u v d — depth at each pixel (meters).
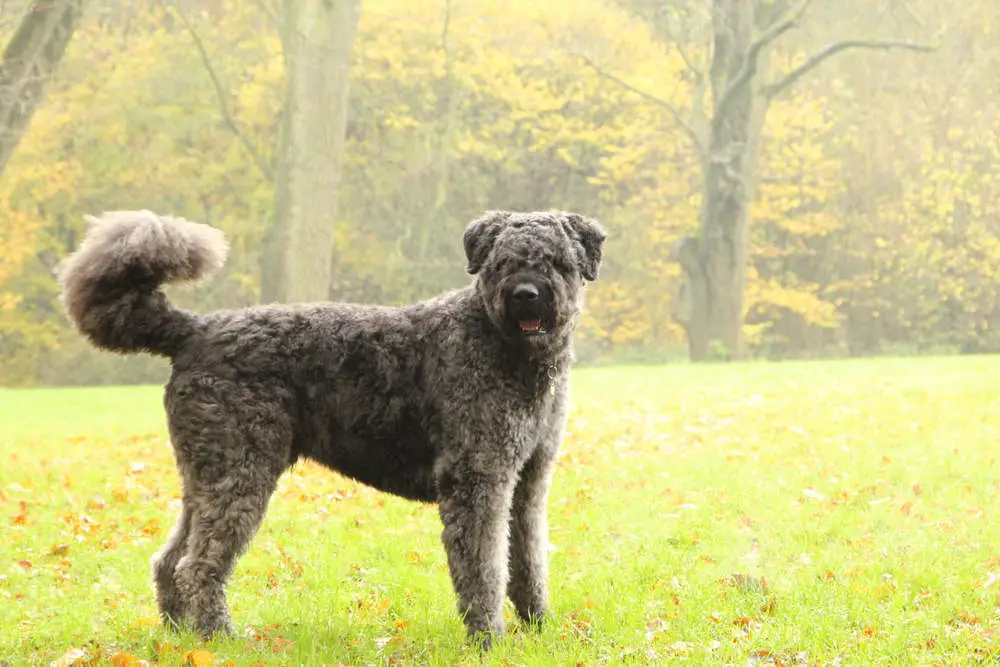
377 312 5.50
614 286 35.91
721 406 13.61
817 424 11.62
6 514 8.21
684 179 34.75
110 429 13.33
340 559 6.98
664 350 34.81
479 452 5.12
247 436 5.25
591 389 16.67
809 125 33.56
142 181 30.97
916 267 35.78
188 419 5.27
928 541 6.75
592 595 6.06
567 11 31.38
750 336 36.09
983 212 34.50
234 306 32.06
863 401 13.41
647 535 7.31
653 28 32.75
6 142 17.83
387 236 34.66
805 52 33.56
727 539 7.18
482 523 5.13
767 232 36.41
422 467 5.39
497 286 5.06
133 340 5.38
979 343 36.06
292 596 6.25
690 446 10.64
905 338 37.12
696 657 4.89
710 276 28.33
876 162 34.88
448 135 33.12
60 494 8.88
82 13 18.61
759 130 28.39
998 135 33.56
